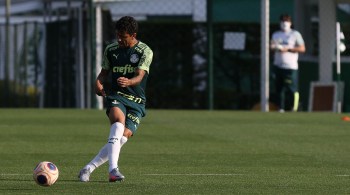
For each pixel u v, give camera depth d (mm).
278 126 49906
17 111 58375
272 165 34500
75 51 64438
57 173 27562
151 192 26844
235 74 69375
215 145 41094
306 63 69562
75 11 64875
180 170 32750
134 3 75688
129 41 29422
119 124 28766
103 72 29984
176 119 53406
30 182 28938
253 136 44906
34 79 69438
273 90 67500
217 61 69125
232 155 37562
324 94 64625
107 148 28672
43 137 43625
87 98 62781
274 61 62469
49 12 70688
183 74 68625
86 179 29000
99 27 61781
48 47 68438
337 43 63594
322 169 33344
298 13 70812
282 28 62031
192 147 40281
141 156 37094
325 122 52344
